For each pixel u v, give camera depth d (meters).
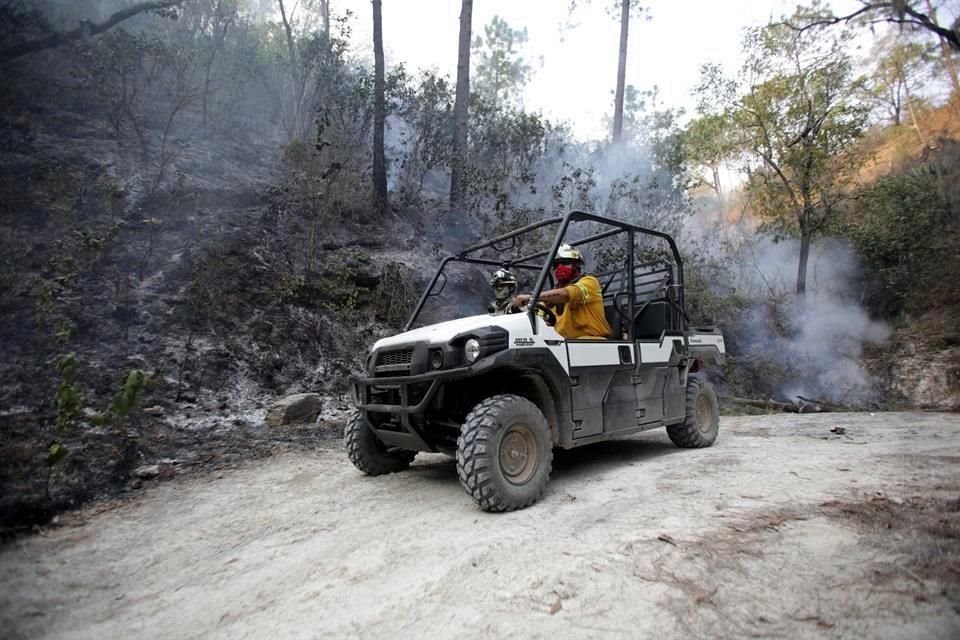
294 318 7.59
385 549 2.74
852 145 12.63
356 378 3.92
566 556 2.47
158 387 5.72
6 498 3.40
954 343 11.71
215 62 11.08
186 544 2.98
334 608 2.17
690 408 4.96
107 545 2.98
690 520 2.85
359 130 10.81
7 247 6.29
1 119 8.18
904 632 1.73
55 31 7.39
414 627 1.97
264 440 5.33
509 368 3.57
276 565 2.66
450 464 4.62
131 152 8.84
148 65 10.23
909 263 13.41
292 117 11.62
